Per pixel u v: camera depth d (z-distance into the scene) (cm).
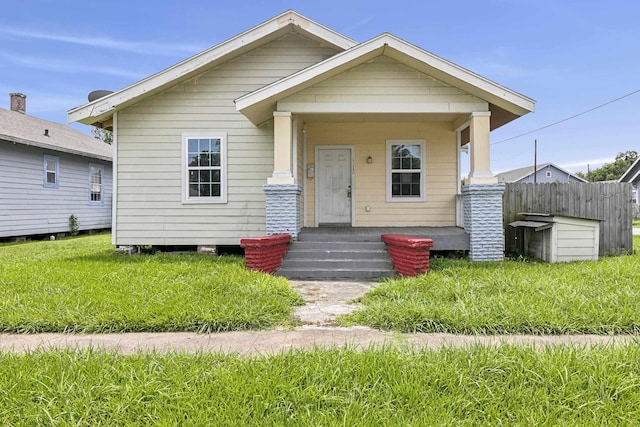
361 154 1026
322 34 903
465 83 766
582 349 325
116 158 930
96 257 868
